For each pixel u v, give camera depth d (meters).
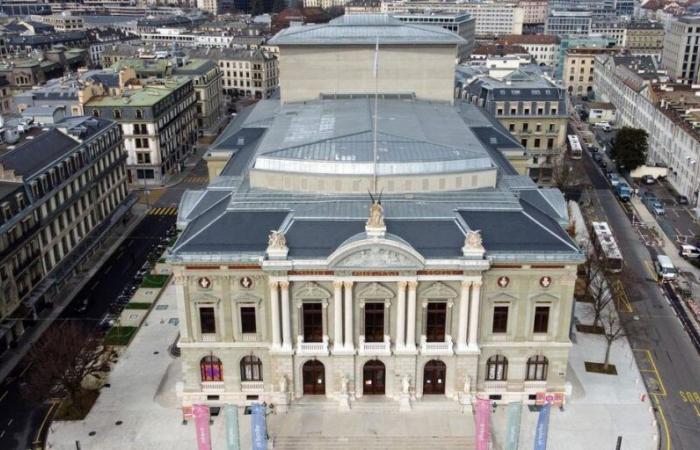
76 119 171.75
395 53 145.25
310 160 109.06
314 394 102.94
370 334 100.06
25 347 120.19
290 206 105.38
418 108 140.50
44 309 132.75
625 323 125.44
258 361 101.69
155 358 115.75
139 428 99.00
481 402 88.44
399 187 108.56
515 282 97.50
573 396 105.25
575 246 97.25
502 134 149.88
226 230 99.88
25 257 127.31
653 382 109.81
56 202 140.88
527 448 94.06
